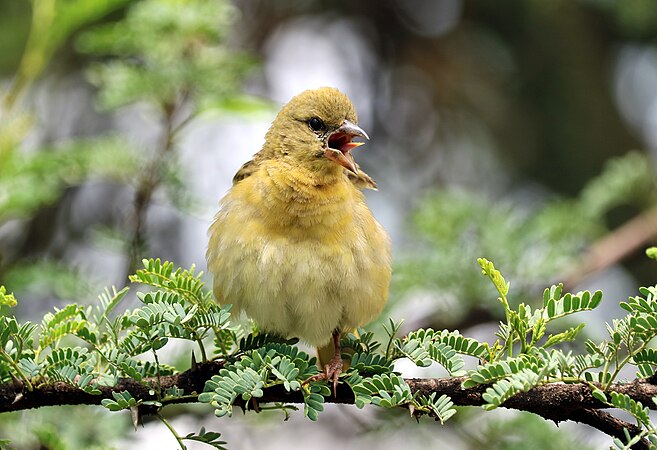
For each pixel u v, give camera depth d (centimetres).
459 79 1508
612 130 1487
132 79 1112
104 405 606
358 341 725
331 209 811
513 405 605
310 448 1302
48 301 1277
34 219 1398
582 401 600
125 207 1383
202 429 631
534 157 1494
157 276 646
